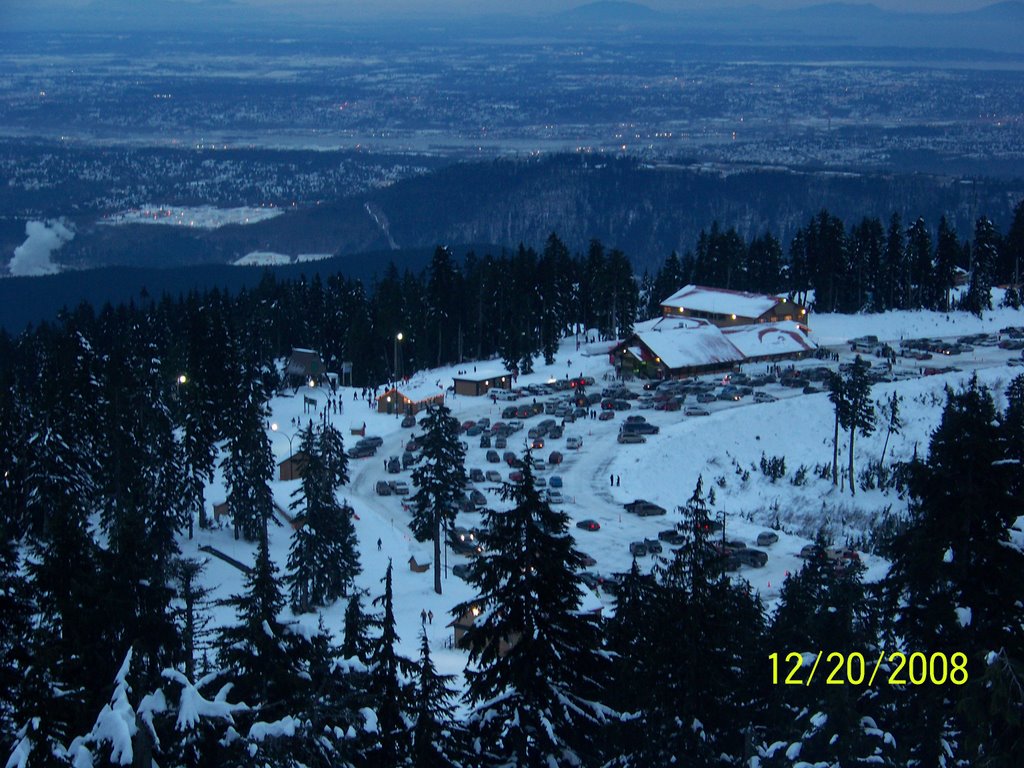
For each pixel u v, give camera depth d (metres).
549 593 25.33
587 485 101.19
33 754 20.91
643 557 80.81
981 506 24.12
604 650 27.80
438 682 26.61
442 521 79.62
